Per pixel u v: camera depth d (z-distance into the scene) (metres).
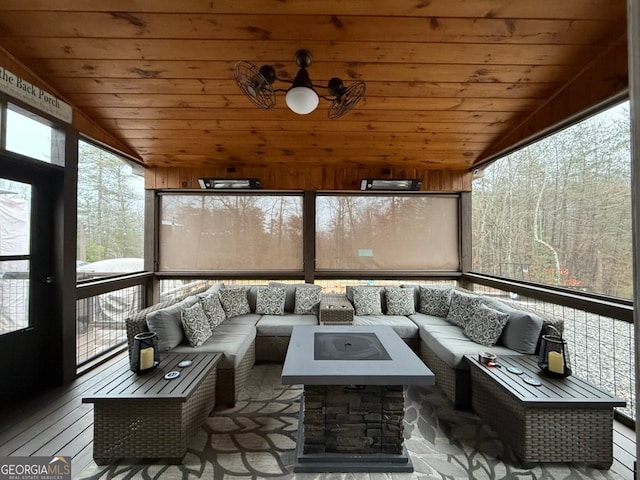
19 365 2.53
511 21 2.10
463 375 2.47
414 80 2.65
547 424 1.82
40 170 2.68
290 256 4.41
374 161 4.18
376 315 3.79
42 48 2.30
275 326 3.37
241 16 2.07
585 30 2.15
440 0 1.97
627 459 1.89
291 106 2.13
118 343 3.64
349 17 2.08
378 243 4.45
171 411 1.85
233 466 1.83
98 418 1.83
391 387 1.92
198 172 4.27
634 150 0.66
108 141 3.43
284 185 4.29
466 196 4.43
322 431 1.89
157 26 2.14
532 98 2.86
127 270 4.00
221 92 2.81
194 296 3.34
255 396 2.64
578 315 2.60
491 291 3.86
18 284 2.54
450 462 1.87
